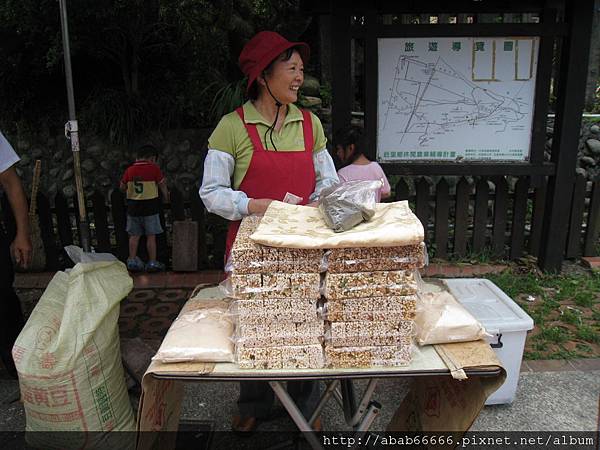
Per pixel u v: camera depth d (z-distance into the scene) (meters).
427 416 2.00
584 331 3.24
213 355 1.53
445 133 3.87
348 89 3.75
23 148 6.68
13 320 2.75
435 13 3.74
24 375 2.00
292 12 7.04
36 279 4.31
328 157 2.23
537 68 3.74
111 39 5.96
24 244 2.75
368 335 1.49
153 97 6.48
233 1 6.29
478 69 3.73
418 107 3.81
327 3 3.86
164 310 3.83
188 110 6.46
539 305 3.71
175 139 6.44
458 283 2.79
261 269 1.45
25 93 6.55
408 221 1.51
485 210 4.50
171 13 4.92
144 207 4.37
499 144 3.91
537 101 3.80
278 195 2.06
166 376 1.49
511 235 4.52
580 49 3.71
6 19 5.22
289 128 2.08
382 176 3.27
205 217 4.92
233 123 2.02
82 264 2.15
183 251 4.43
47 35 5.69
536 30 3.64
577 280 4.14
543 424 2.41
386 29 3.64
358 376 1.49
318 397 2.26
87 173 6.51
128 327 3.57
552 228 4.16
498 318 2.38
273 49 1.91
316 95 7.07
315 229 1.57
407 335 1.50
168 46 6.43
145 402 1.56
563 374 2.80
